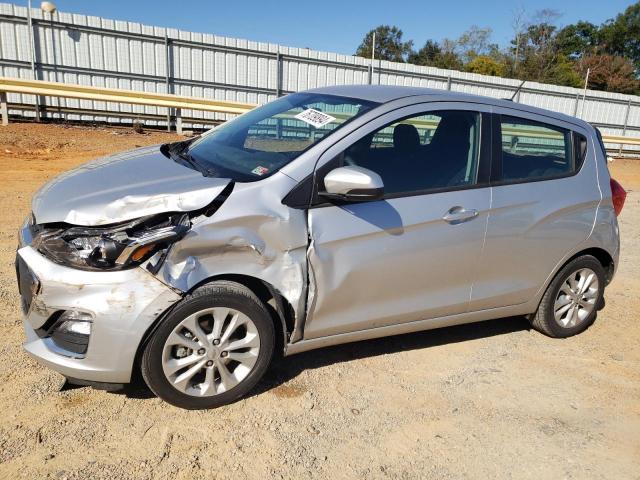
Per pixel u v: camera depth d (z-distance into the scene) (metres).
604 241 4.37
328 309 3.30
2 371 3.32
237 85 17.52
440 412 3.37
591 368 4.08
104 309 2.72
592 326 4.82
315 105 3.83
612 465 3.04
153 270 2.78
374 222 3.31
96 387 2.90
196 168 3.43
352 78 19.02
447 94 3.82
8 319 3.95
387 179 3.42
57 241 2.85
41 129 13.41
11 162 9.68
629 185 14.78
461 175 3.67
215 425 3.03
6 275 4.71
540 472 2.94
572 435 3.26
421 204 3.47
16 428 2.85
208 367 3.06
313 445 2.96
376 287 3.41
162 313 2.81
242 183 3.11
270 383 3.48
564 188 4.09
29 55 14.87
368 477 2.78
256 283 3.16
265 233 3.03
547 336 4.51
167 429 2.96
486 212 3.70
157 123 16.33
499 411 3.44
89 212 2.86
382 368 3.79
